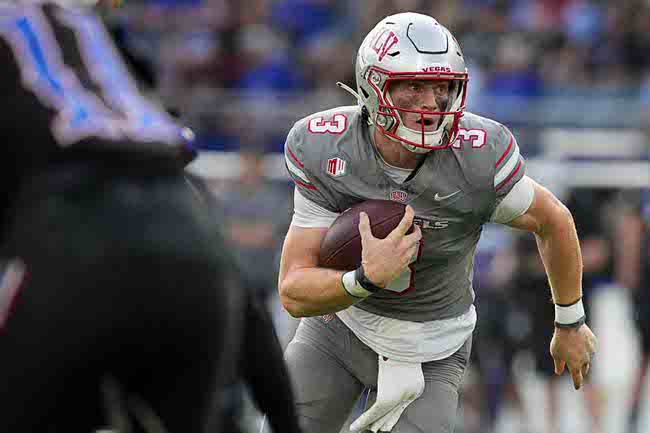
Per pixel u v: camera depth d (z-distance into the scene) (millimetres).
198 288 7582
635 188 27344
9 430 7102
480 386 24500
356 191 11273
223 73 35719
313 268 11242
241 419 8898
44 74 7758
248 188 25547
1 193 7684
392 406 11906
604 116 30875
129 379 7512
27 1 8000
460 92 11000
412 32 10875
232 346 7934
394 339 11852
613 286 25844
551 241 11906
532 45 36000
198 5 37062
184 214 7758
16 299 7207
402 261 10664
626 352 28000
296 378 12375
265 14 37438
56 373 7133
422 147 10805
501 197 11422
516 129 30375
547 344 24109
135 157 7711
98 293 7215
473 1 36750
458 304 12141
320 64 35219
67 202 7391
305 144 11453
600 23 37188
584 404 25891
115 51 8305
